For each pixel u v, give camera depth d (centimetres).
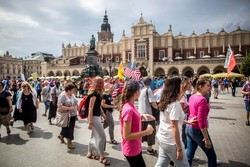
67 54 7944
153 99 707
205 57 5516
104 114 773
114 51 7000
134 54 6122
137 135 361
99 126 615
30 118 931
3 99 900
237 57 4866
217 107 1702
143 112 713
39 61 8981
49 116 1127
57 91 1141
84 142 816
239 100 2208
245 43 5469
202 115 450
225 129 995
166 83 398
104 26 9906
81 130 996
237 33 5547
